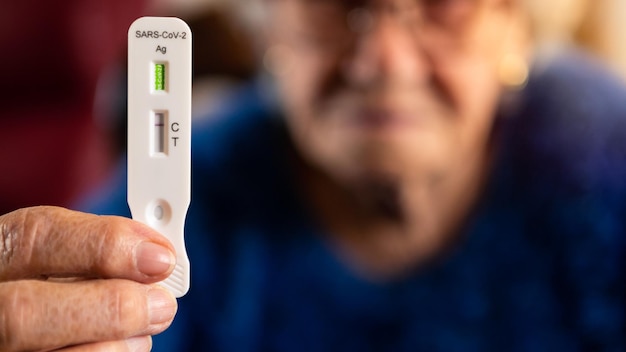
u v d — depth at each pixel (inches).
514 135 21.9
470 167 21.9
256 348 22.3
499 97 21.8
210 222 22.2
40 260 13.9
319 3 21.6
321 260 22.3
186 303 22.1
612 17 21.5
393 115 21.8
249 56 21.8
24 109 21.9
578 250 21.8
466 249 22.0
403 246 22.1
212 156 22.1
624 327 21.7
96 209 21.9
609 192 21.7
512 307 22.0
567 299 21.9
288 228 22.3
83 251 13.8
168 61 14.2
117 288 13.7
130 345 13.9
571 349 21.9
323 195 22.2
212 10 21.7
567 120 21.7
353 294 22.2
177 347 22.0
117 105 21.9
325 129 22.0
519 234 21.9
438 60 21.7
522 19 21.6
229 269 22.2
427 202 22.0
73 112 22.0
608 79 21.6
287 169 22.2
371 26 21.6
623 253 21.7
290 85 21.9
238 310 22.2
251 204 22.2
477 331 22.0
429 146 21.9
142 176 14.2
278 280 22.3
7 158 21.9
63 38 21.6
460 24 21.6
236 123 22.0
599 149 21.7
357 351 22.1
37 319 13.5
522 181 21.9
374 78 21.8
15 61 21.6
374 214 22.1
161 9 21.6
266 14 21.6
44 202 22.0
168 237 14.2
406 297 22.1
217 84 21.9
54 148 22.0
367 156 22.0
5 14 21.4
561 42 21.7
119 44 21.8
